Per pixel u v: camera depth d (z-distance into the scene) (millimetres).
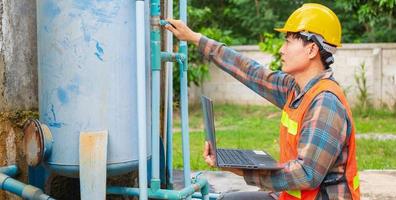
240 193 2674
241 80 2795
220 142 8164
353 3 11180
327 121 2172
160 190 2400
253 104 12539
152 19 2441
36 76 2688
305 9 2354
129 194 2432
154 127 2416
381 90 11641
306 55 2316
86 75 2285
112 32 2291
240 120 10898
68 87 2303
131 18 2340
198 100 12703
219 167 2232
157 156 2412
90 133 2285
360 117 11109
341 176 2246
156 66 2432
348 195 2244
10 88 2570
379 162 6566
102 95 2295
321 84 2268
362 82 11648
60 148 2328
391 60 11578
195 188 2592
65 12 2291
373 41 14594
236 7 16688
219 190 4750
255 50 12531
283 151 2361
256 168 2209
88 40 2277
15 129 2600
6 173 2518
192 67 11922
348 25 15641
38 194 2385
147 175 2545
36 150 2316
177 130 9383
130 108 2352
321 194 2248
